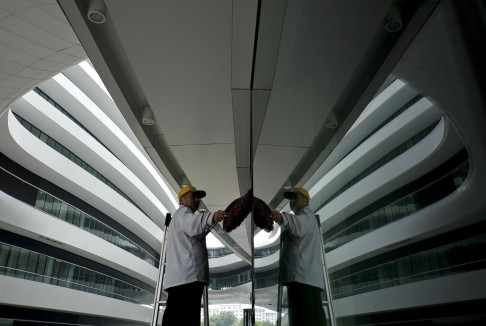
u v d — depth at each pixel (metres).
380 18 1.95
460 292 0.69
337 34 2.34
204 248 3.47
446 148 0.83
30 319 20.47
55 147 24.03
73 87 24.34
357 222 1.33
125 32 4.68
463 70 0.77
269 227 2.54
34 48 8.40
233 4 3.88
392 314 0.99
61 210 23.25
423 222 0.90
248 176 8.50
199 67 5.26
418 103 1.20
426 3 0.98
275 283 2.38
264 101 2.97
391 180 1.19
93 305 24.31
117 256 27.45
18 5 7.05
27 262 20.16
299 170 2.23
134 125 6.57
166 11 4.38
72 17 4.42
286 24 2.53
